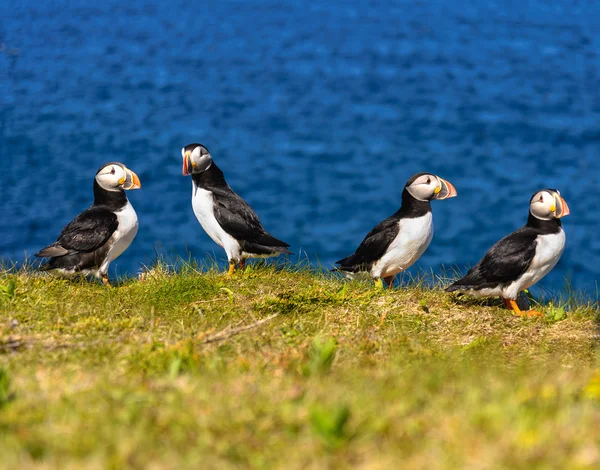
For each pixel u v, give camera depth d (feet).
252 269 43.83
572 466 16.51
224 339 30.37
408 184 42.68
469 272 39.06
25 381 23.17
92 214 41.70
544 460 16.74
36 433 18.37
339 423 17.81
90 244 41.06
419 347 31.91
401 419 19.02
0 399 20.49
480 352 32.27
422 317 36.86
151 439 18.10
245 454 17.63
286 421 18.94
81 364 26.73
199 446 17.93
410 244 42.47
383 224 43.11
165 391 21.63
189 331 32.09
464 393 20.89
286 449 17.81
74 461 17.13
